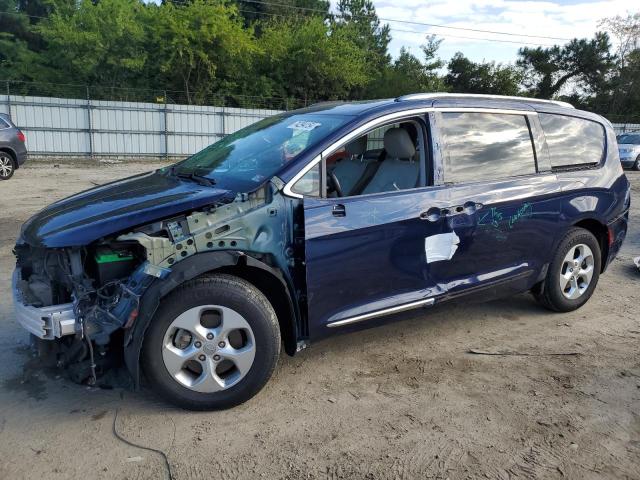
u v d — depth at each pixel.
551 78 51.75
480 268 4.25
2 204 10.61
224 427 3.19
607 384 3.78
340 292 3.59
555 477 2.81
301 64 34.78
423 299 3.94
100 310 3.07
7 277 5.77
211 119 26.23
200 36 30.92
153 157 25.31
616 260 7.16
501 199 4.23
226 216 3.27
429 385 3.72
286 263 3.46
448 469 2.86
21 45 34.00
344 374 3.86
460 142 4.16
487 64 48.59
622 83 48.62
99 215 3.29
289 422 3.26
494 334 4.61
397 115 3.91
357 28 45.09
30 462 2.84
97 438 3.05
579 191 4.79
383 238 3.68
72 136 23.67
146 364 3.16
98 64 30.22
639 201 12.98
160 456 2.91
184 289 3.15
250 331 3.29
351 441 3.08
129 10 30.72
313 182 3.55
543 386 3.73
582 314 5.11
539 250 4.60
